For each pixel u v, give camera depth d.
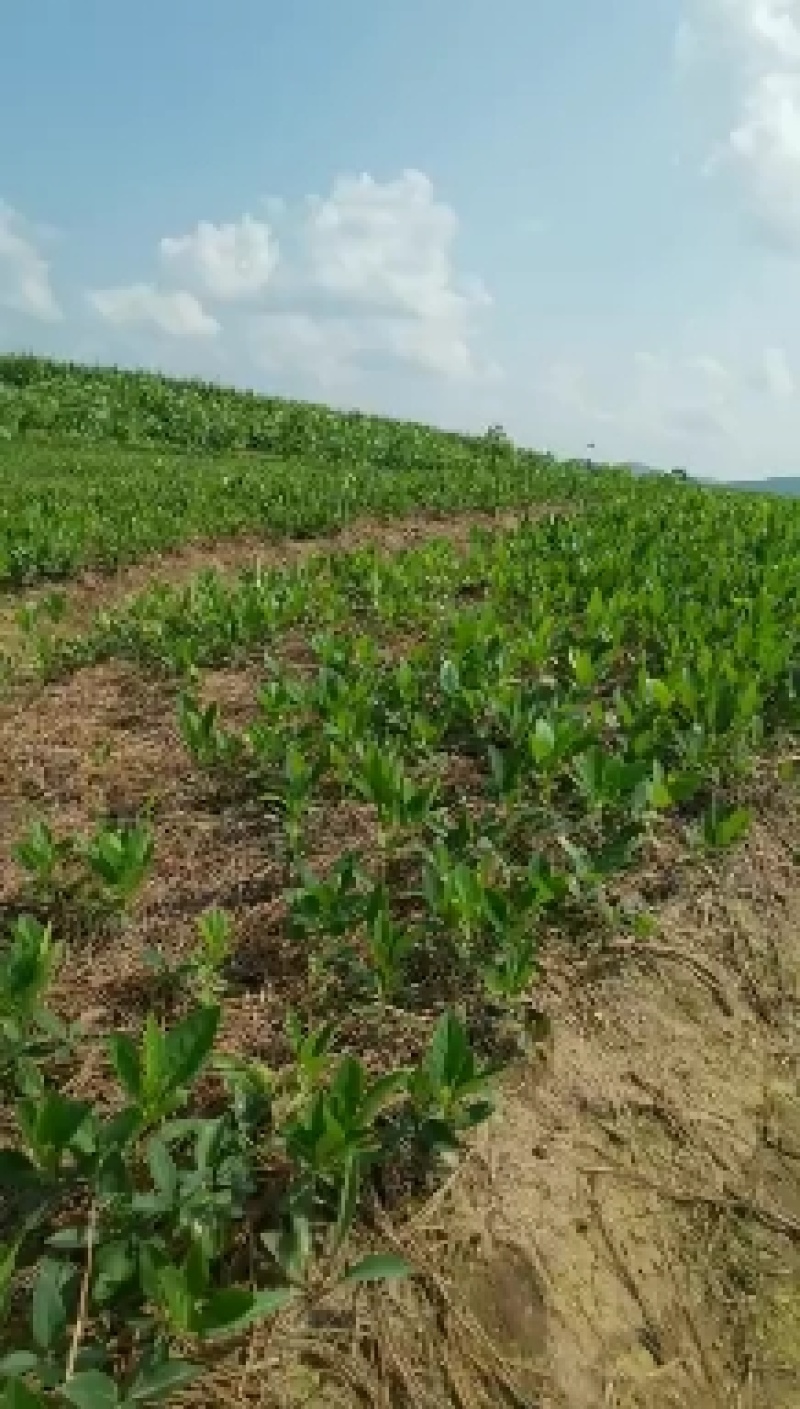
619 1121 3.21
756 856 4.37
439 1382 2.52
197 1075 3.11
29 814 4.70
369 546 8.88
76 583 8.76
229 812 4.60
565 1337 2.67
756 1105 3.40
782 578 7.22
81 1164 2.67
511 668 5.60
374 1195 2.80
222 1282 2.61
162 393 21.67
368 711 4.98
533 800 4.50
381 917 3.32
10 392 20.53
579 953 3.71
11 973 3.09
